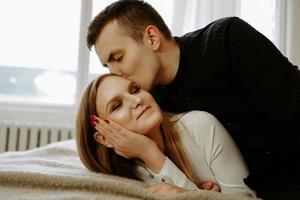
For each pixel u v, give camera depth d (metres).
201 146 0.92
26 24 2.52
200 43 1.01
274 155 0.90
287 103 0.86
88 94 0.96
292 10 2.55
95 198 0.72
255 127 0.93
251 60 0.91
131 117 0.89
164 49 1.00
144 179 0.95
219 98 0.96
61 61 2.56
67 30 2.56
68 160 1.29
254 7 2.59
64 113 2.49
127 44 0.95
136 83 0.95
